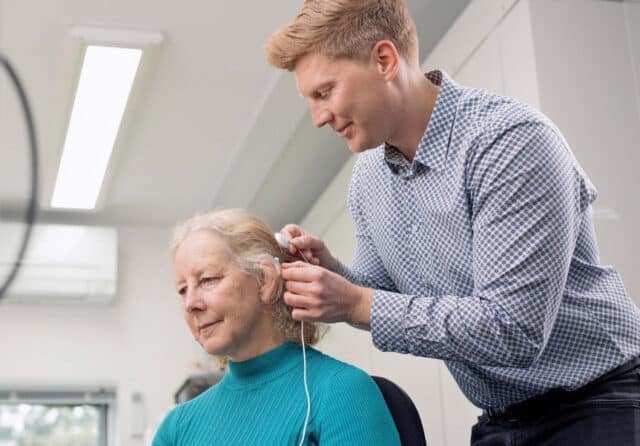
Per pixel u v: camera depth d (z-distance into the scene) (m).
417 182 1.72
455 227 1.66
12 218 4.73
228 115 3.96
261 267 1.76
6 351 4.83
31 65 3.46
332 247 4.37
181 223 1.85
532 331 1.48
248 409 1.72
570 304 1.61
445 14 3.24
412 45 1.72
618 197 2.62
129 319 5.03
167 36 3.36
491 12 2.92
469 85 3.07
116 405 4.96
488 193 1.55
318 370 1.73
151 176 4.53
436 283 1.74
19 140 3.97
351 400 1.64
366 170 1.87
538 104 2.65
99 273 4.83
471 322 1.48
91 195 4.51
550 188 1.52
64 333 4.92
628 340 1.59
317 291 1.55
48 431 4.91
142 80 3.49
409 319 1.53
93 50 3.31
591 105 2.69
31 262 4.73
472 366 1.67
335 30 1.63
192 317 1.76
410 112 1.70
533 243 1.50
